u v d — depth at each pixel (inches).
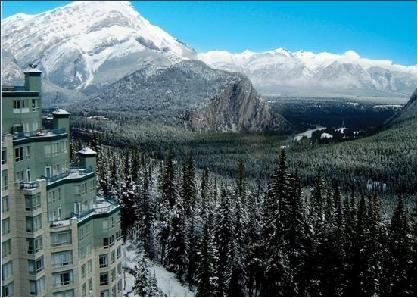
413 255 3602.4
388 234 3922.2
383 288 3617.1
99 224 2883.9
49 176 2733.8
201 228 4205.2
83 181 2849.4
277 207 3673.7
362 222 3735.2
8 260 2490.2
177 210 4722.0
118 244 3038.9
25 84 2768.2
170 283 4224.9
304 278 3644.2
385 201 6747.1
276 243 3631.9
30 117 2721.5
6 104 2603.3
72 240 2652.6
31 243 2516.0
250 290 3914.9
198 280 3772.1
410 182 7746.1
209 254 3740.2
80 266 2723.9
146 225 4869.6
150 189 5137.8
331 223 3932.1
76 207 2819.9
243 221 4200.3
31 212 2503.7
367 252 3609.7
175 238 4448.8
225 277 3838.6
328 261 3570.4
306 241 3683.6
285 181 3705.7
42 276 2576.3
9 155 2480.3
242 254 3976.4
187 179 5098.4
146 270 3649.1
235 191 4960.6
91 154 3043.8
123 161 6284.5
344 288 3577.8
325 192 5246.1
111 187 5260.8
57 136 2787.9
